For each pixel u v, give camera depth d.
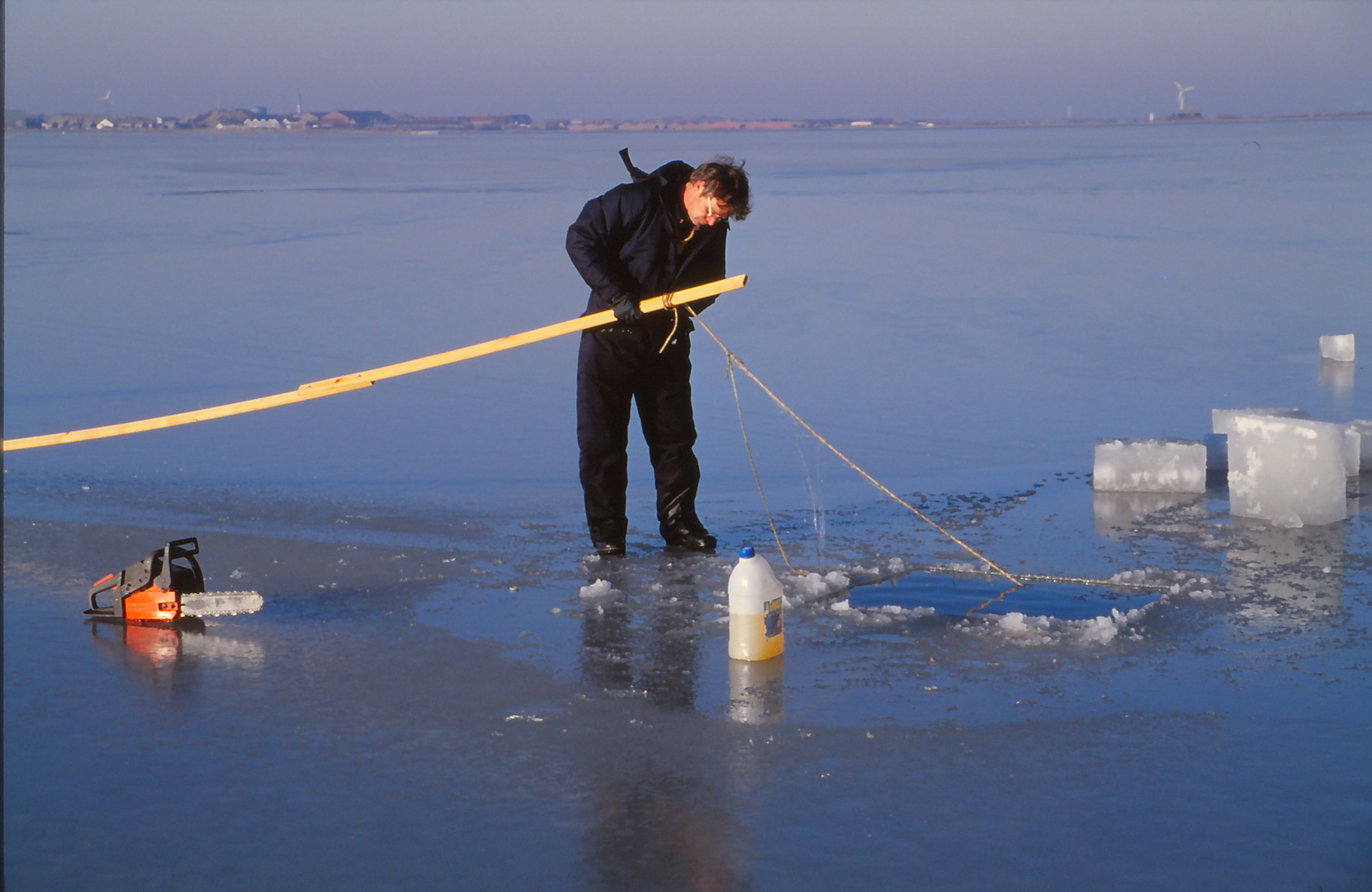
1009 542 5.66
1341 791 3.08
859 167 62.59
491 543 5.74
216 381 10.51
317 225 27.16
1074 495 6.60
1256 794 3.08
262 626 4.53
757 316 14.12
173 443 8.28
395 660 4.16
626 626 4.51
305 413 9.33
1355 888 2.63
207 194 39.31
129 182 47.62
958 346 12.07
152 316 14.24
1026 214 29.02
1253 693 3.75
